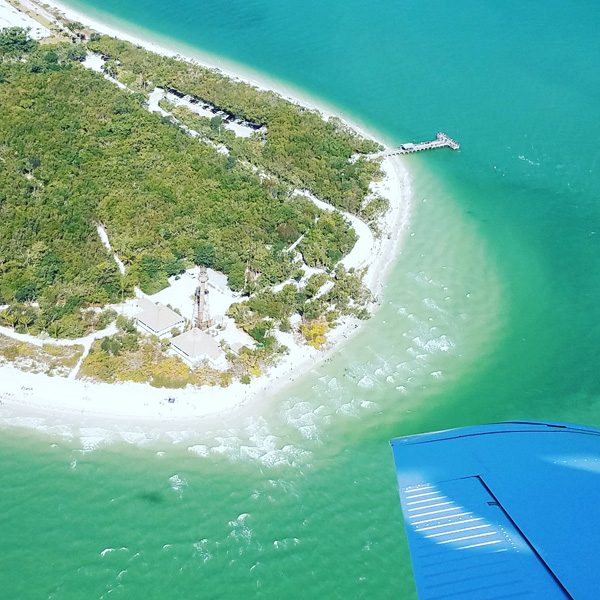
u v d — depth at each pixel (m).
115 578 132.75
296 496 149.38
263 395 173.00
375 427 167.00
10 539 138.00
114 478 150.62
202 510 145.38
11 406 163.88
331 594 131.75
